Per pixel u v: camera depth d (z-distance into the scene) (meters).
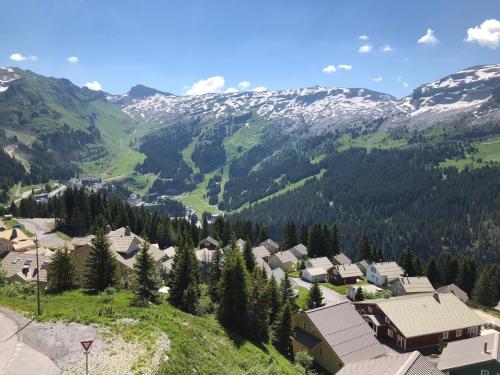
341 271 116.81
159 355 31.50
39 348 30.98
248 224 169.88
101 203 149.00
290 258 132.62
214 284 72.25
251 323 53.84
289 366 47.50
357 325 57.50
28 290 51.03
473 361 45.56
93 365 29.14
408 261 130.00
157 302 55.69
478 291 109.94
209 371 32.88
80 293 54.84
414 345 62.06
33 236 114.88
